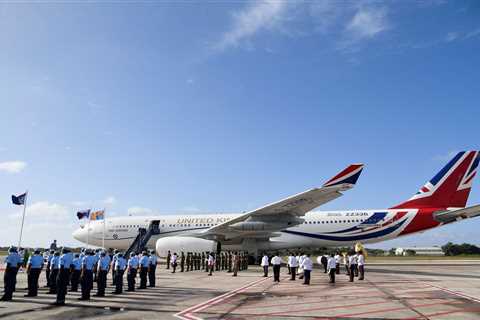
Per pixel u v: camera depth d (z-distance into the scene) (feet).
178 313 32.09
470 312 32.50
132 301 39.17
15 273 40.88
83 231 106.22
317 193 77.61
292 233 95.76
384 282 59.62
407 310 33.47
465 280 62.90
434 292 46.42
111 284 58.08
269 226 86.74
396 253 319.47
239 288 50.96
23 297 42.68
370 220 94.32
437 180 95.81
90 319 29.37
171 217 101.81
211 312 32.55
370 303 37.47
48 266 52.65
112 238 103.30
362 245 98.84
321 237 95.09
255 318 29.84
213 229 89.56
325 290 48.65
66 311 33.22
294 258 63.41
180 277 69.00
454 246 287.48
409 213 93.71
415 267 102.22
